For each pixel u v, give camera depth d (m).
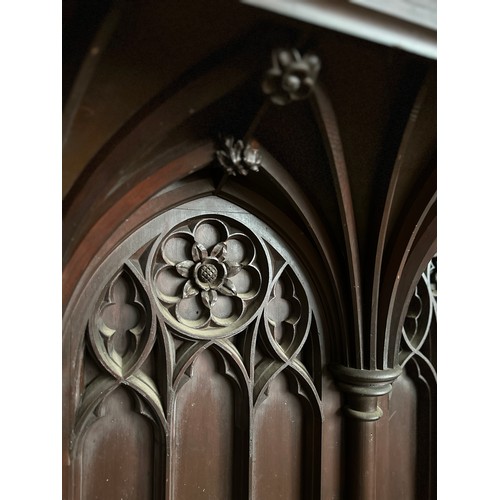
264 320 1.56
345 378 1.64
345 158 1.37
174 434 1.47
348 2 1.00
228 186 1.46
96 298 1.31
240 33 1.06
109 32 0.96
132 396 1.41
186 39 1.05
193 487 1.49
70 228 1.14
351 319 1.63
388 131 1.32
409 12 1.07
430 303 1.87
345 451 1.71
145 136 1.13
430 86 1.22
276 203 1.54
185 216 1.44
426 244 1.62
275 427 1.63
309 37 1.06
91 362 1.34
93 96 1.06
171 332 1.44
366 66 1.15
